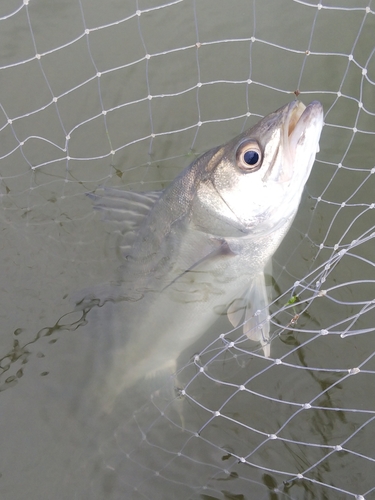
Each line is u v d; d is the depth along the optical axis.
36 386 0.41
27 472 0.38
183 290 0.44
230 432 0.40
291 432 0.39
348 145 0.54
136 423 0.40
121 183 0.56
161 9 0.68
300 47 0.63
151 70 0.64
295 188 0.41
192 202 0.43
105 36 0.67
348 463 0.38
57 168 0.58
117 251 0.48
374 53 0.60
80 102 0.62
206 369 0.43
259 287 0.45
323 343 0.43
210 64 0.63
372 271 0.46
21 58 0.65
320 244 0.48
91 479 0.38
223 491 0.37
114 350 0.43
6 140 0.59
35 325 0.45
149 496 0.37
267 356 0.42
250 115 0.59
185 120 0.60
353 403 0.40
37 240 0.51
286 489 0.37
